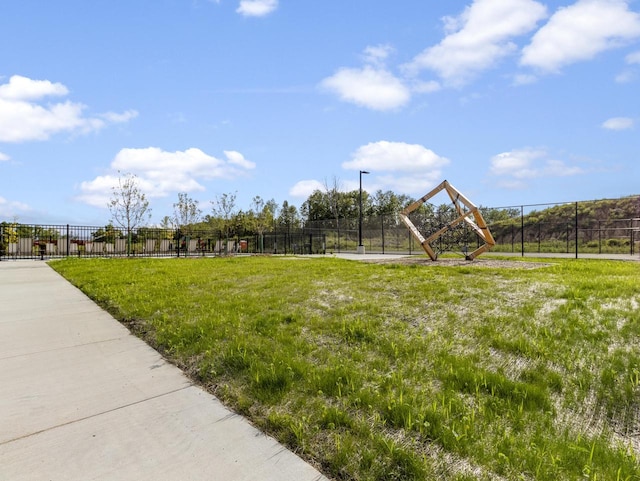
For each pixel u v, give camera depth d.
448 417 2.35
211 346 3.81
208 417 2.57
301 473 1.96
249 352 3.58
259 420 2.50
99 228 20.20
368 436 2.21
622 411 2.41
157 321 4.83
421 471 1.88
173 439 2.28
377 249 28.88
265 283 7.29
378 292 5.82
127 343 4.23
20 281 8.88
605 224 24.86
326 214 51.06
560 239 25.92
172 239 24.42
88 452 2.13
